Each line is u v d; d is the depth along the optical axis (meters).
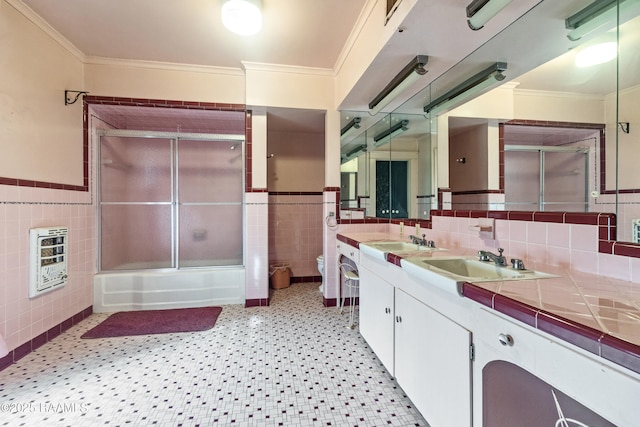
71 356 2.19
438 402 1.27
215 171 3.62
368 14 2.17
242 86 3.31
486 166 1.91
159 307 3.25
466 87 2.10
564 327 0.72
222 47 2.79
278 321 2.89
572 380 0.72
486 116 1.92
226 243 3.63
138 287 3.22
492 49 1.83
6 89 2.08
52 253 2.45
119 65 3.06
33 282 2.26
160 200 3.51
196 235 3.56
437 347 1.29
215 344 2.39
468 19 1.49
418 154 2.67
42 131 2.43
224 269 3.46
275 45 2.76
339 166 3.35
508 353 0.91
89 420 1.53
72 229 2.79
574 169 1.33
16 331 2.13
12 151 2.13
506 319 0.92
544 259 1.40
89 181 3.09
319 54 2.93
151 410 1.60
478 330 1.05
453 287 1.11
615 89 1.16
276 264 4.36
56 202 2.58
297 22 2.38
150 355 2.21
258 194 3.34
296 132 4.45
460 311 1.15
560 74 1.42
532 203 1.57
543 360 0.79
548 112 1.48
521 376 0.96
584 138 1.29
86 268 3.02
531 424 0.93
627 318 0.74
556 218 1.34
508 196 1.74
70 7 2.21
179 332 2.62
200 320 2.89
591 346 0.66
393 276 1.76
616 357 0.61
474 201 2.02
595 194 1.23
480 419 1.03
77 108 2.90
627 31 1.13
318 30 2.50
